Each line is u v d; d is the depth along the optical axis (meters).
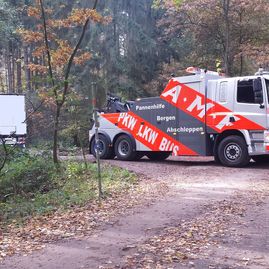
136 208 9.26
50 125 25.09
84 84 29.14
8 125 25.67
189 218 8.16
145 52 31.77
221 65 25.75
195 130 15.79
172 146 16.45
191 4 24.11
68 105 17.56
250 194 10.17
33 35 15.87
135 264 5.79
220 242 6.62
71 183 13.55
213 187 11.24
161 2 29.42
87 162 17.06
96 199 10.57
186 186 11.55
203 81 15.54
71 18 15.80
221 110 15.07
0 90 44.34
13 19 29.30
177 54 32.06
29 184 13.94
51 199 11.49
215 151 15.44
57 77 16.47
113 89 30.14
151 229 7.53
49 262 6.04
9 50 39.19
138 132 17.69
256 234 7.00
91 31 29.52
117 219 8.38
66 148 22.17
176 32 29.39
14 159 15.72
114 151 18.72
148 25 32.50
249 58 24.50
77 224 8.19
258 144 14.30
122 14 31.48
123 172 14.23
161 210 8.94
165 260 5.89
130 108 18.11
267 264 5.68
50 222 8.59
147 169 15.19
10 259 6.23
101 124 19.08
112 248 6.56
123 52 31.86
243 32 24.39
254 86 14.27
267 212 8.42
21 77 39.59
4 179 13.87
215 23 25.00
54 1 20.41
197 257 5.98
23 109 25.94
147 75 31.78
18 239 7.38
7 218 9.80
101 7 29.83
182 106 16.14
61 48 15.77
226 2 23.73
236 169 14.29
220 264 5.70
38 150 17.89
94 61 29.89
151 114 17.20
